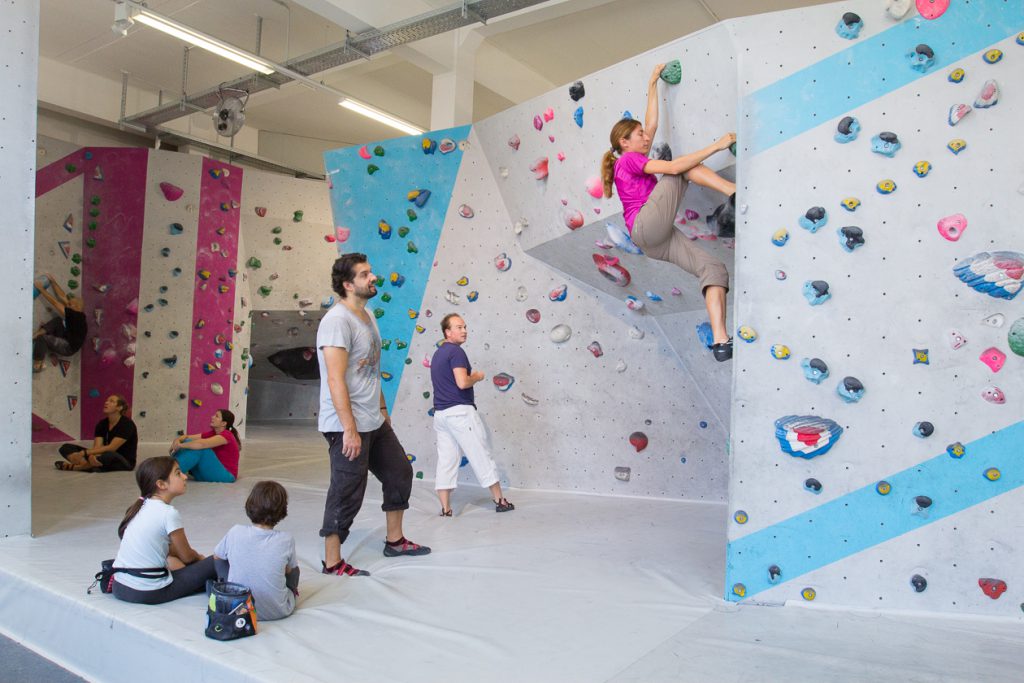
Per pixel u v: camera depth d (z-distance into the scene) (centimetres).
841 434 332
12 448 427
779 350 341
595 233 521
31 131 441
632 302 571
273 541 304
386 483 410
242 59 803
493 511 541
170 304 950
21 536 427
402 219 694
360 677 247
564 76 1028
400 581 363
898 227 329
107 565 325
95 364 929
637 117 451
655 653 274
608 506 561
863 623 309
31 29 442
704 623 309
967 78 322
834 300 337
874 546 327
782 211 344
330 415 371
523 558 408
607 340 605
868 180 334
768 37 348
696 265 393
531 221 593
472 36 864
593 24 862
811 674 255
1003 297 315
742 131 350
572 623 306
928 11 326
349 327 368
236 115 941
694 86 408
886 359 329
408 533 467
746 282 349
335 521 370
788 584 336
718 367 532
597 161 491
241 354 1016
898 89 331
